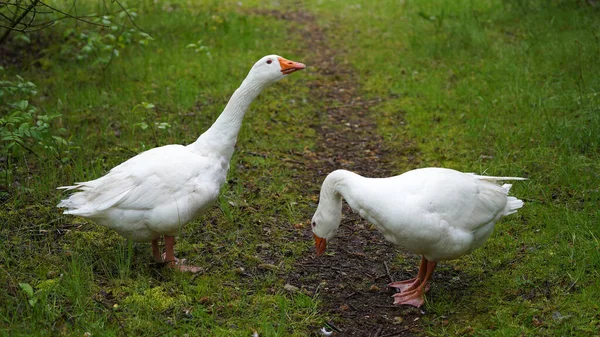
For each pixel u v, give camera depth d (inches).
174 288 132.3
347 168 175.8
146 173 132.0
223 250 143.6
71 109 189.2
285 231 150.9
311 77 233.5
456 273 139.6
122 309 126.7
